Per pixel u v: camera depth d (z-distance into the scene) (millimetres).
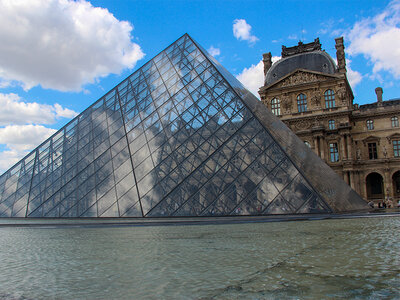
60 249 8047
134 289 3578
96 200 30734
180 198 27328
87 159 35438
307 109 113875
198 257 5832
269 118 38219
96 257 6281
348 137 107688
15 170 39156
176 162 30109
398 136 107438
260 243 7852
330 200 25750
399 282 3584
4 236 13812
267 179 26188
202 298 3146
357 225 13414
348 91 118062
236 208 25266
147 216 27094
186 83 38781
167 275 4297
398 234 9039
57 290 3619
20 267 5301
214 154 29219
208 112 33469
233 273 4277
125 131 36281
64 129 41562
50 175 36344
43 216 32562
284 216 23172
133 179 30641
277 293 3232
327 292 3229
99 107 42406
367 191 115438
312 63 120250
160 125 34625
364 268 4355
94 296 3326
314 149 110125
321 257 5336
